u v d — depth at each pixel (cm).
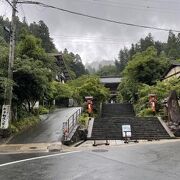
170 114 2530
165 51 7731
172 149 1555
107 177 935
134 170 1043
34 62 2269
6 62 2092
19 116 2392
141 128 2394
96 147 1716
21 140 1850
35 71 2112
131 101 4466
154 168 1077
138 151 1512
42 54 2575
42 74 2194
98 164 1159
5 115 1909
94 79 4469
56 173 1004
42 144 1727
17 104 2292
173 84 3447
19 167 1120
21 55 2333
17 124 2184
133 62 4344
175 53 6875
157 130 2356
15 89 2150
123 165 1135
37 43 2647
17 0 1923
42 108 3266
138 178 922
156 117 2645
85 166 1120
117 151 1526
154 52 4519
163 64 4291
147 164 1155
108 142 1977
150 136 2252
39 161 1247
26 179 925
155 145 1752
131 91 4338
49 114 3133
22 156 1395
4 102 1936
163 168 1075
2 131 1888
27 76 2103
